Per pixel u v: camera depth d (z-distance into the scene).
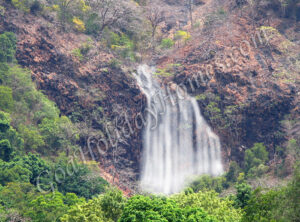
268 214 70.31
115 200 97.62
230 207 101.81
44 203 116.69
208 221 79.31
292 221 64.56
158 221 75.62
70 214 96.06
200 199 101.62
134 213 79.12
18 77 168.38
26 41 182.25
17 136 150.00
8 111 157.50
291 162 156.00
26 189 130.38
